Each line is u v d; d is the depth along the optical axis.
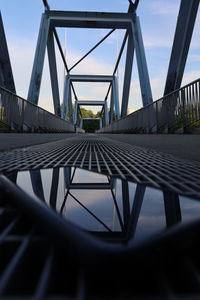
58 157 2.36
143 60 12.94
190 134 5.52
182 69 7.29
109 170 1.64
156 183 1.21
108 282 0.42
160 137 6.15
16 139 5.07
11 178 1.38
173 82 7.55
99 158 2.37
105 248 0.44
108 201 1.00
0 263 0.55
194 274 0.45
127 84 17.53
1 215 0.75
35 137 6.75
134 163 1.98
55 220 0.55
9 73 7.88
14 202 0.77
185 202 0.96
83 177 1.46
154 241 0.46
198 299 0.39
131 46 16.80
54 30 17.41
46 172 1.60
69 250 0.47
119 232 0.69
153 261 0.44
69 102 33.19
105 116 52.41
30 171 1.60
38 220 0.60
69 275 0.44
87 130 84.25
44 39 13.83
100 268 0.42
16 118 7.60
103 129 35.84
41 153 2.76
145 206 0.92
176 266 0.47
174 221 0.77
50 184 1.28
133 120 12.24
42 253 0.54
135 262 0.43
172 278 0.44
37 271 0.48
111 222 0.77
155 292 0.41
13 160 2.07
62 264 0.47
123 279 0.42
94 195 1.09
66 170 1.67
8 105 6.94
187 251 0.48
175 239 0.47
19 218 0.72
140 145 4.50
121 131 16.72
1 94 6.42
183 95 5.95
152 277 0.43
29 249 0.54
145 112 9.63
